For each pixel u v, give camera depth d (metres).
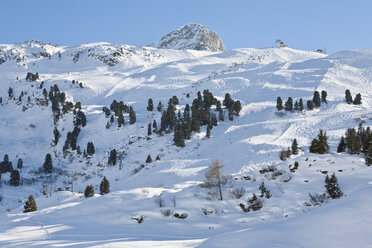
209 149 100.31
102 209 33.81
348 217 14.31
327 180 30.36
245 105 139.38
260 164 62.84
